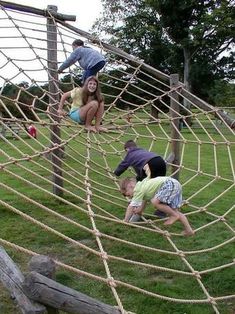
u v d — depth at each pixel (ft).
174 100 28.43
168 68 106.63
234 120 25.93
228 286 18.44
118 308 10.82
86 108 24.17
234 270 19.89
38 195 30.50
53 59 29.22
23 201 29.07
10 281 9.62
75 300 9.71
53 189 30.27
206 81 101.30
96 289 17.54
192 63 98.73
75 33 30.58
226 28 90.89
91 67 25.41
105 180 35.35
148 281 18.53
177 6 94.48
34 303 9.38
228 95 90.17
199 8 96.68
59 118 26.76
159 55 104.63
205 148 60.13
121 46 104.17
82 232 23.77
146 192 18.01
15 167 40.19
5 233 23.04
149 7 99.50
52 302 9.45
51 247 21.70
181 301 13.10
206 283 18.70
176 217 17.97
